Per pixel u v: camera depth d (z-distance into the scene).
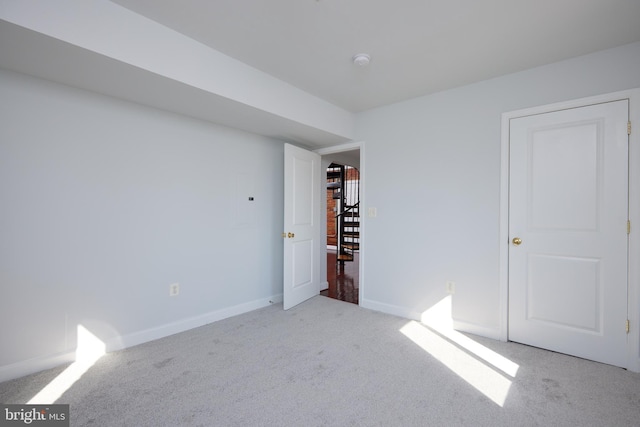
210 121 2.81
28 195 1.91
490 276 2.55
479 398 1.72
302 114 2.80
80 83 1.98
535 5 1.62
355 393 1.76
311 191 3.75
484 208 2.58
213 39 1.98
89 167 2.14
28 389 1.76
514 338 2.46
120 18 1.65
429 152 2.89
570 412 1.60
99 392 1.75
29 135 1.90
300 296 3.53
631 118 2.02
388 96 2.94
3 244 1.83
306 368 2.04
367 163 3.36
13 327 1.87
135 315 2.38
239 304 3.14
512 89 2.45
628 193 2.03
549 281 2.31
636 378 1.92
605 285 2.11
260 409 1.62
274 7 1.65
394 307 3.13
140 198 2.40
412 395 1.75
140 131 2.38
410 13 1.70
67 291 2.06
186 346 2.36
